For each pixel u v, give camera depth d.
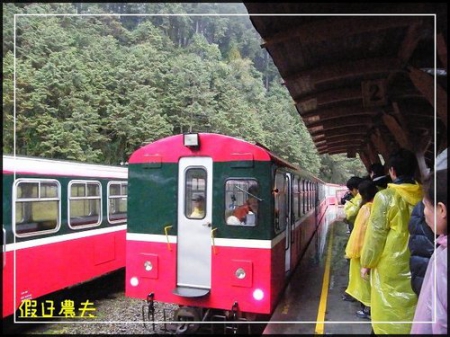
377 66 5.22
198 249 5.10
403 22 3.95
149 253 5.28
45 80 23.97
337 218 21.19
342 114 7.93
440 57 3.81
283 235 5.95
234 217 4.93
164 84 34.50
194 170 5.21
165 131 29.42
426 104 7.21
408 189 3.21
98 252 7.98
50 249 6.51
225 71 49.28
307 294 6.20
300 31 4.19
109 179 8.60
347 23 4.05
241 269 4.83
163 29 56.19
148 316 6.73
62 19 35.25
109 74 30.17
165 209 5.26
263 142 41.56
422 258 2.40
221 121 35.66
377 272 3.27
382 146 8.78
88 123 25.53
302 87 6.35
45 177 6.48
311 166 48.50
